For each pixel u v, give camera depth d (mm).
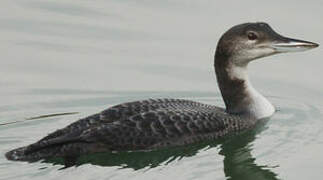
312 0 19078
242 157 13594
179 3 19297
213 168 13000
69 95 15977
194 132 13477
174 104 13812
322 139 14164
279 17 18266
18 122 14766
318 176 12750
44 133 14312
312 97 16062
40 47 17594
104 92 16109
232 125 14156
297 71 16984
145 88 16281
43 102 15664
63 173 12344
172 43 17688
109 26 18359
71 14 18875
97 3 19406
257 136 14328
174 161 13125
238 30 14586
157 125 13156
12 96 15852
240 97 14758
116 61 17156
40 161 12523
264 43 14523
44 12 18938
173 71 16875
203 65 17031
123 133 12898
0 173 12250
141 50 17500
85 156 12734
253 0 19266
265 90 16391
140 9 19094
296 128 14656
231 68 14727
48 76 16609
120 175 12477
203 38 17766
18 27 18312
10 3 19359
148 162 13047
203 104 14398
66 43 17766
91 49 17562
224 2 19203
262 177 12898
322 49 17375
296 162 13289
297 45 14414
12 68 16844
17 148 13016
